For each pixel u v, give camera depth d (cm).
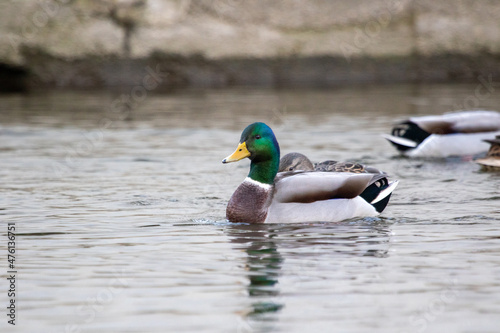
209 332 651
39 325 675
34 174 1441
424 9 3216
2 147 1745
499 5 3241
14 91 2925
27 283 790
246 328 658
